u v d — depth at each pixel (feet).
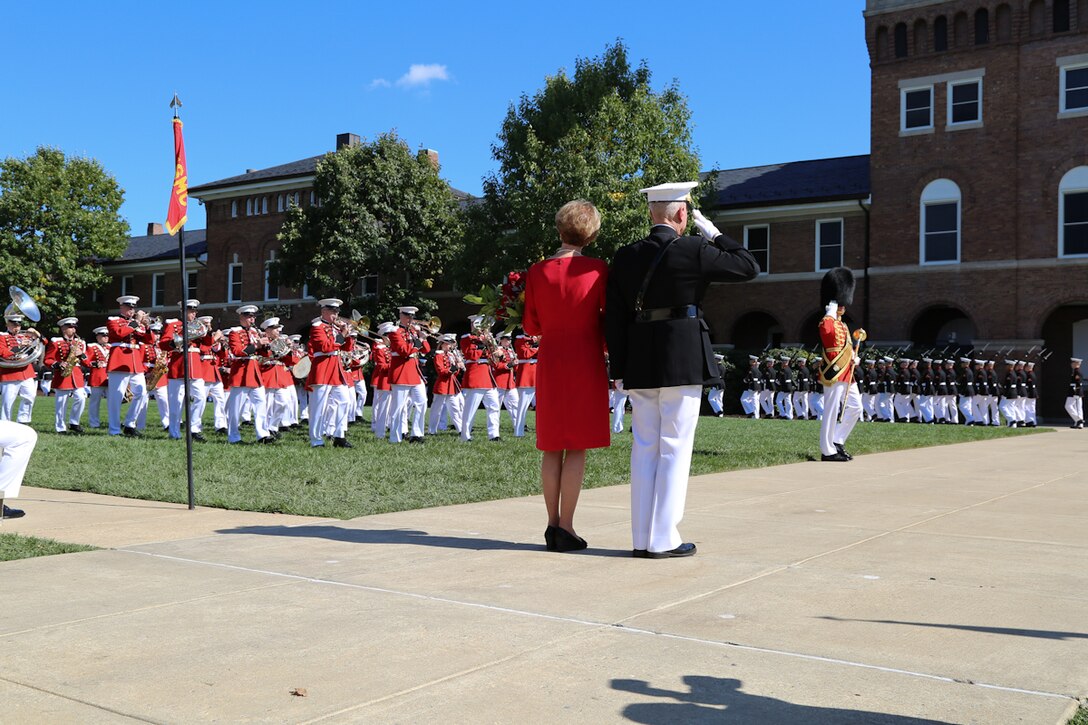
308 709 10.57
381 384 56.03
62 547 20.04
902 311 110.22
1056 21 102.83
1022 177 104.22
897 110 111.14
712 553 19.52
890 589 16.22
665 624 13.97
